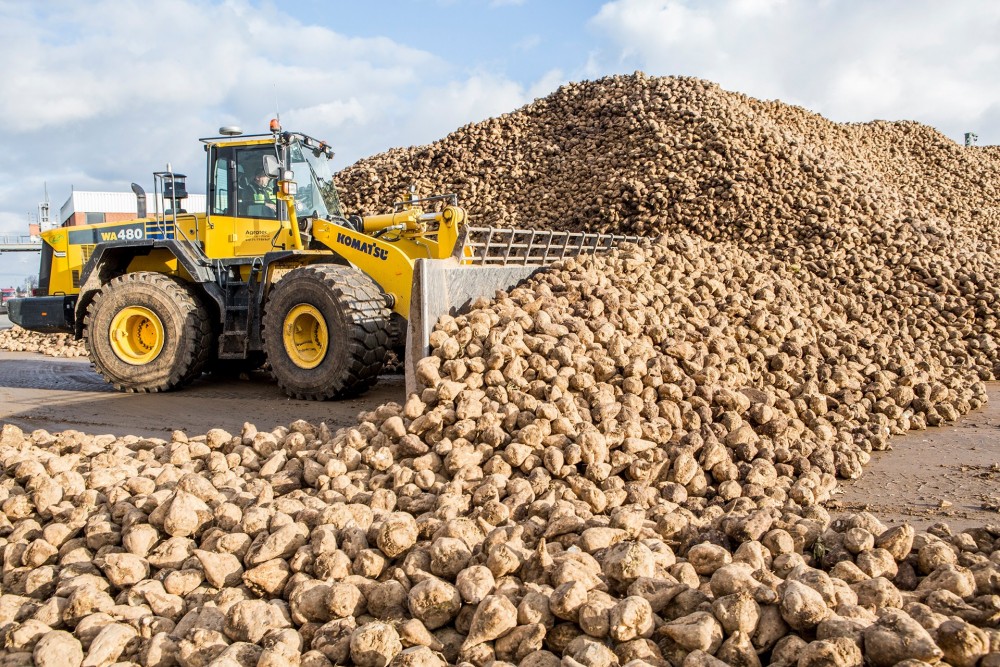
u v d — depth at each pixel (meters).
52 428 6.45
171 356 7.96
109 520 3.49
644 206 11.75
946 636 2.30
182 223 8.64
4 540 3.45
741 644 2.40
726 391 5.03
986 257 10.97
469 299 6.11
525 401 4.48
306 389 7.03
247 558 3.08
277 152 7.89
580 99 15.57
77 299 9.29
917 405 6.39
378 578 3.03
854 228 10.87
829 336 7.19
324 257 7.72
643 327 5.82
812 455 4.87
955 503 4.39
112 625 2.67
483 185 14.01
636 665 2.26
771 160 12.09
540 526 3.40
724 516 3.45
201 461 4.60
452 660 2.59
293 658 2.51
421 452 4.27
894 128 19.69
